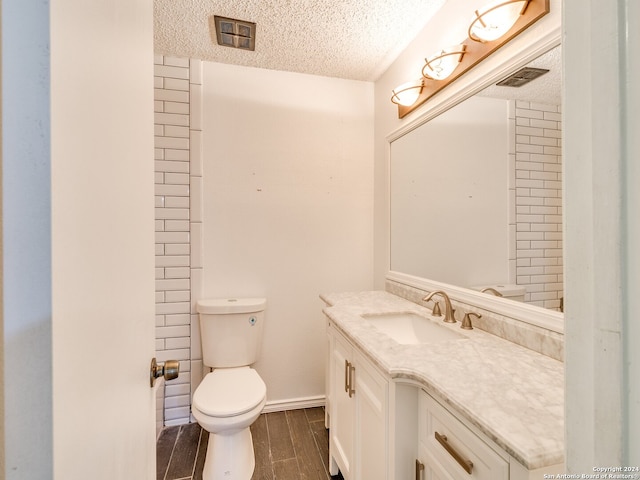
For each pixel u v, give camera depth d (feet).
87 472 1.18
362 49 6.10
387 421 3.14
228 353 6.20
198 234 6.55
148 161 2.31
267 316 6.95
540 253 3.36
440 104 4.96
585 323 1.11
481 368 2.88
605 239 1.02
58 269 0.96
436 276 5.18
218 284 6.69
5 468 0.87
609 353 1.01
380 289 7.09
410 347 3.42
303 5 4.91
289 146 7.02
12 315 0.88
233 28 5.49
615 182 0.99
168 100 6.36
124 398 1.66
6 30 0.87
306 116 7.09
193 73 6.47
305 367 7.15
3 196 0.87
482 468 2.19
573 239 1.16
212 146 6.61
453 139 4.79
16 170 0.88
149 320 2.32
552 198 3.27
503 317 3.74
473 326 4.19
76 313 1.09
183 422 6.50
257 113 6.83
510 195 3.78
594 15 1.05
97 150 1.29
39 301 0.91
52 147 0.93
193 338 6.54
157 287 6.38
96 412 1.28
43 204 0.91
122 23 1.64
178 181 6.44
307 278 7.15
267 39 5.79
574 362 1.16
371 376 3.56
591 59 1.07
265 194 6.90
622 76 0.96
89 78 1.20
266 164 6.90
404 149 6.17
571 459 1.17
